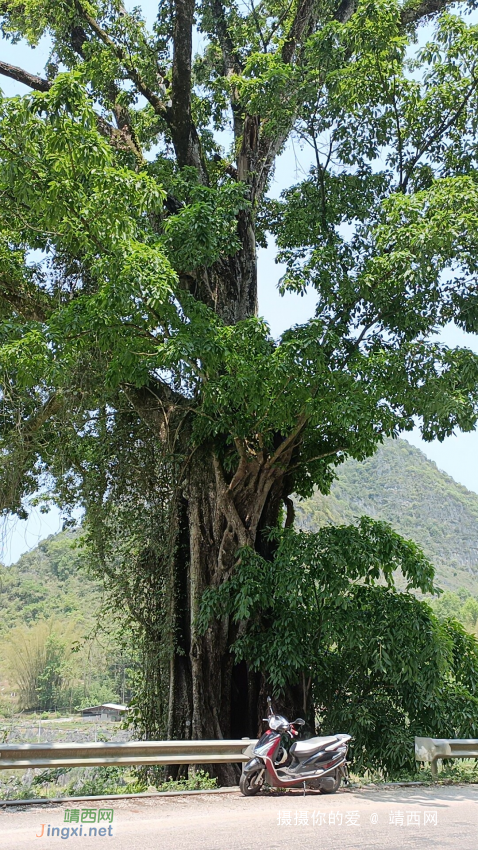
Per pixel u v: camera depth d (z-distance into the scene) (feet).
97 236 35.47
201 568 46.19
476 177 42.63
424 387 38.22
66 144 33.47
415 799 28.27
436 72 44.21
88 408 49.34
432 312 41.65
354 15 42.47
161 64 56.65
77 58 55.88
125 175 34.35
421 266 36.78
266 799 27.40
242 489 45.83
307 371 37.37
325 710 42.70
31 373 35.88
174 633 46.39
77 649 54.03
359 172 47.83
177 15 48.34
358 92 44.47
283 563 40.78
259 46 56.75
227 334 37.70
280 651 40.24
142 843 19.34
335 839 20.33
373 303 41.16
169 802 26.11
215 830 21.21
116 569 49.75
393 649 39.60
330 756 29.89
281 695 43.32
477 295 40.34
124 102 54.34
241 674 45.96
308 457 47.83
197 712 43.45
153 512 49.06
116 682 54.85
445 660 39.73
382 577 52.26
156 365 38.50
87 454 51.72
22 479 52.34
